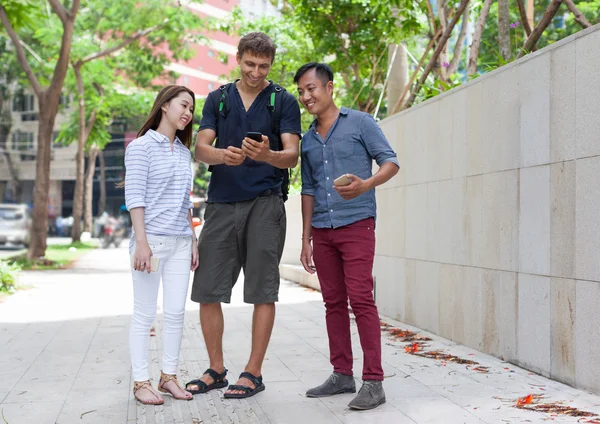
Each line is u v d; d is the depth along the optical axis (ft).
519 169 16.72
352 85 50.67
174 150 14.32
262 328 14.66
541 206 15.75
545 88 15.57
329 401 13.82
